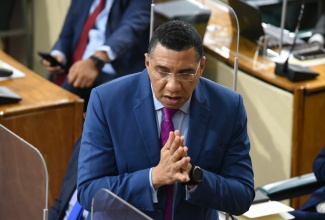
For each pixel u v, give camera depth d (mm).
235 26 8609
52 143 11445
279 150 11930
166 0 9188
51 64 13227
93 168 7105
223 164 7309
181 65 6547
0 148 6789
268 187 9625
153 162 7074
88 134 7195
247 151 7367
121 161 7117
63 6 15594
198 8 9156
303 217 9898
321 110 11812
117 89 7191
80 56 13602
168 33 6570
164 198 7102
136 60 13180
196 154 7141
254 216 8766
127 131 7102
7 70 12195
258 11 11586
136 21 13023
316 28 14578
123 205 5512
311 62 12617
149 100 7117
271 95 11773
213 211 7590
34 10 16578
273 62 12156
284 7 12250
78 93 13102
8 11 16641
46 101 11367
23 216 6656
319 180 9781
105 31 13438
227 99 7309
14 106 11125
